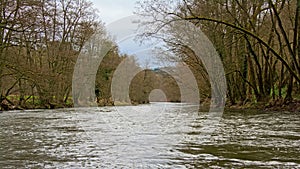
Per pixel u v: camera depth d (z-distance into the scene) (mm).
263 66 30516
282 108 24234
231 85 33000
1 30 28188
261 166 6621
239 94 33625
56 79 34906
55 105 37156
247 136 10797
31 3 27078
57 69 37062
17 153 8367
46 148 9094
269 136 10773
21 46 28969
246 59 31359
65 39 36875
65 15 36812
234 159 7262
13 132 13133
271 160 7141
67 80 36625
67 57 36188
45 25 28938
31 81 33312
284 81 27547
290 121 16203
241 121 16438
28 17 27250
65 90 38438
